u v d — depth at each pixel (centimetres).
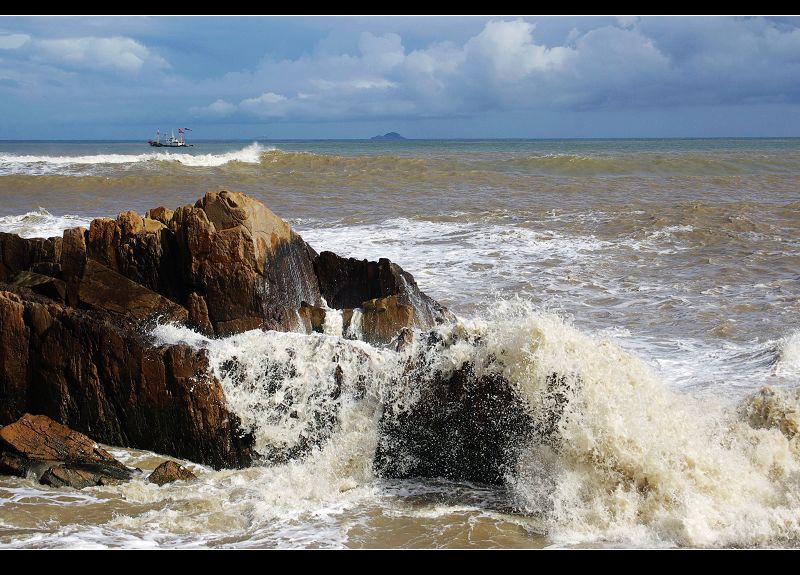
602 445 578
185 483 647
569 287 1345
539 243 1747
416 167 3953
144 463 693
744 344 1001
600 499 567
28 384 762
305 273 907
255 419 689
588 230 1903
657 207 2248
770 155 4759
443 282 1380
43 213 2248
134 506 600
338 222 2080
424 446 647
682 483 562
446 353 653
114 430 731
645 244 1719
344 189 2931
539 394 608
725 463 583
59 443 677
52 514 582
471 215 2177
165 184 3084
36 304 761
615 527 546
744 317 1128
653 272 1448
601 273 1448
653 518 552
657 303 1225
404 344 737
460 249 1683
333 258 936
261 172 3681
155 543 534
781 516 543
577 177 3434
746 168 3816
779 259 1528
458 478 641
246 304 809
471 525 558
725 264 1496
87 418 739
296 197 2662
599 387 603
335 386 687
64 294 845
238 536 547
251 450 688
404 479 649
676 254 1609
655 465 567
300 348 711
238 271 804
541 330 627
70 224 2028
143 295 815
